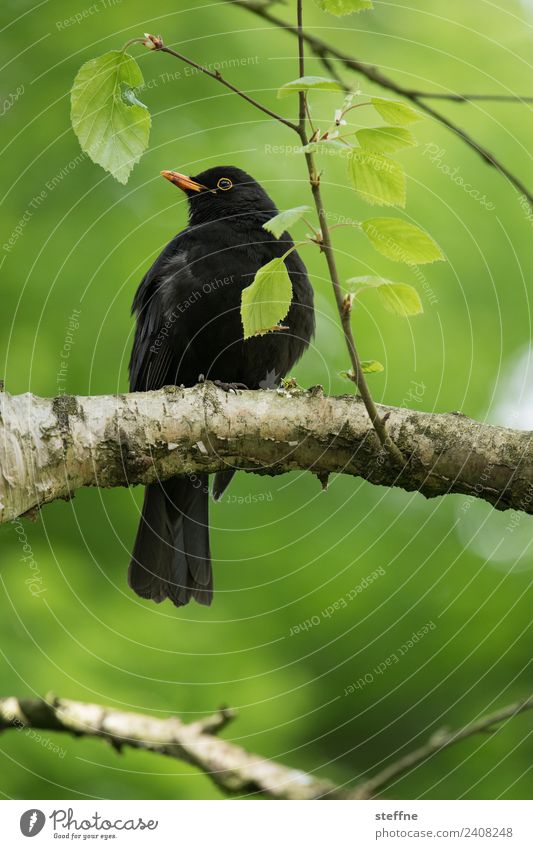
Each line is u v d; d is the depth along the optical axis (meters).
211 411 6.56
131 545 10.91
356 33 11.95
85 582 10.58
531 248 11.79
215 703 10.00
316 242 5.22
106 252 10.74
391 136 5.00
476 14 12.31
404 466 6.23
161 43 5.50
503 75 12.11
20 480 6.21
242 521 11.24
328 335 11.16
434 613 11.66
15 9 11.06
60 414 6.39
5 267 10.58
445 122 7.04
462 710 11.55
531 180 11.92
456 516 12.11
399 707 11.62
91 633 10.19
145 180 10.98
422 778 11.09
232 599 10.92
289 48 11.49
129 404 6.52
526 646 11.80
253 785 7.20
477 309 11.60
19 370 10.49
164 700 9.88
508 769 10.93
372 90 11.68
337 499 11.62
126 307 10.70
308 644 11.27
